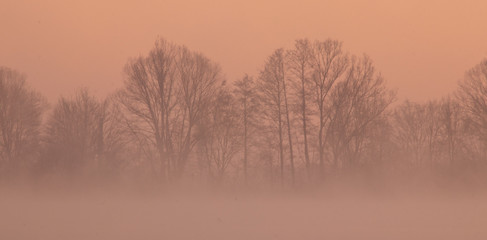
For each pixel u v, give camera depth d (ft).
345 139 168.45
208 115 168.45
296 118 168.45
